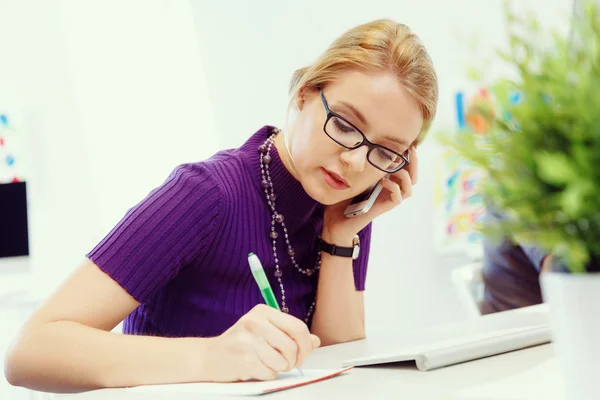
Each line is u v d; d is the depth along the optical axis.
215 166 1.13
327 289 1.24
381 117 1.02
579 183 0.44
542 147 0.48
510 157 0.48
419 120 1.07
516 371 0.79
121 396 0.77
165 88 2.49
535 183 0.47
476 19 2.67
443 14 2.63
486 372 0.80
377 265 2.58
